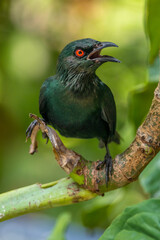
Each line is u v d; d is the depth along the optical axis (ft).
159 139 20.13
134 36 46.16
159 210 20.97
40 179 49.55
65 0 47.29
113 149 38.19
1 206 22.20
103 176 21.31
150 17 23.95
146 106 27.45
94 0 46.73
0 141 47.47
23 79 46.19
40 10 47.88
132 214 21.09
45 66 46.78
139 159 20.56
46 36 47.85
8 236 46.44
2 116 46.44
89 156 41.16
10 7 48.16
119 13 46.55
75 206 45.70
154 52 24.99
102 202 32.19
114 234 20.86
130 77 44.91
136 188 32.78
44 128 21.91
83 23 47.14
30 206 22.09
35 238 45.85
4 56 46.55
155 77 25.90
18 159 48.70
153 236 20.22
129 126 36.52
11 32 47.50
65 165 21.47
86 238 42.24
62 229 29.19
